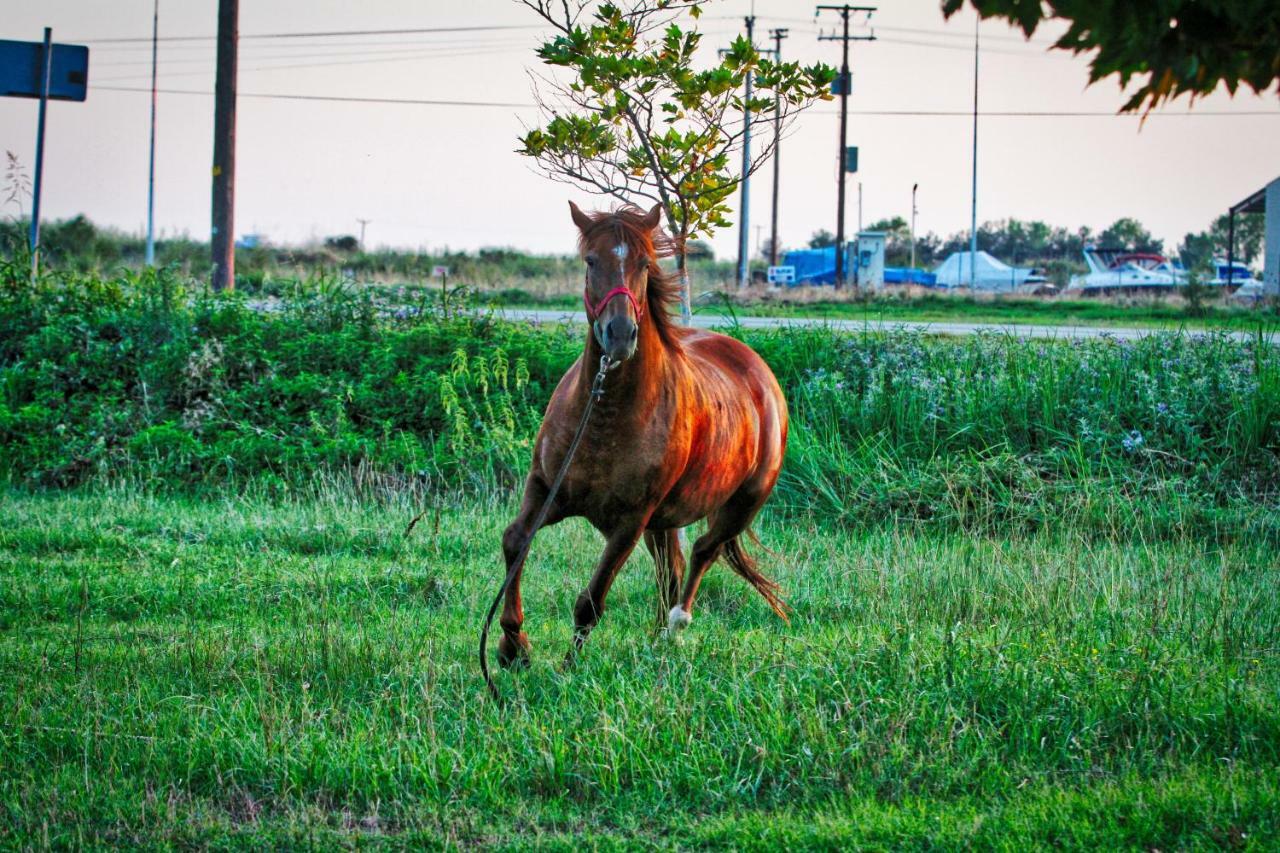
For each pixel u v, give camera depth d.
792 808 12.74
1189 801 12.49
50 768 13.51
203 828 12.19
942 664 15.88
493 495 29.75
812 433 32.41
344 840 12.01
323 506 28.50
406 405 34.19
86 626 19.30
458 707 15.20
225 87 53.38
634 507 16.52
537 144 26.33
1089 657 16.33
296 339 37.09
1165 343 37.22
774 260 147.38
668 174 26.75
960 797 12.95
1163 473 30.47
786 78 26.47
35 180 55.69
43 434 33.03
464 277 94.06
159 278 39.44
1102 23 8.81
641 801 12.94
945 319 70.81
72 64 56.72
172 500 29.62
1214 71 9.55
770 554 24.72
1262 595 20.17
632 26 26.28
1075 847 11.72
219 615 20.33
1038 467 31.02
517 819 12.59
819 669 15.88
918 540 26.64
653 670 16.28
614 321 15.08
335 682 16.34
